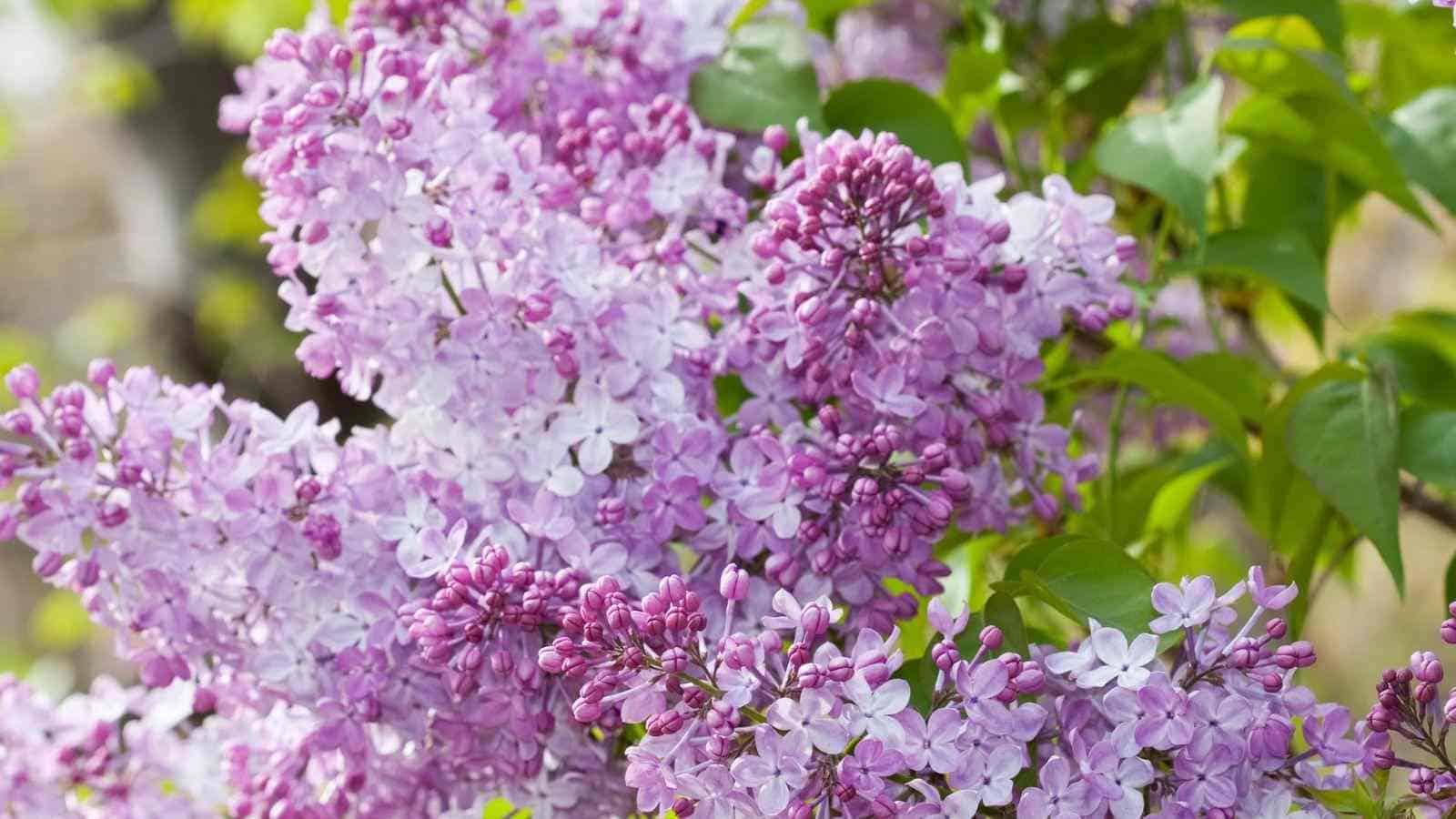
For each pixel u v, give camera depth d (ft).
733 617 2.73
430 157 2.74
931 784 2.60
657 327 2.76
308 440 2.79
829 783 2.58
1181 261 3.08
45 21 7.26
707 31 2.97
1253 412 3.06
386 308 2.76
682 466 2.72
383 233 2.73
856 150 2.68
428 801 2.84
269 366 7.50
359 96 2.75
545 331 2.74
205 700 2.86
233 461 2.77
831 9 3.27
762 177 2.85
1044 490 3.04
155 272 7.67
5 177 10.57
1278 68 3.07
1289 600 2.60
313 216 2.75
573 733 2.78
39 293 10.33
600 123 2.88
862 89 3.01
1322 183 3.21
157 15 7.16
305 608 2.76
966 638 2.71
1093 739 2.64
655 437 2.72
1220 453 3.17
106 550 2.78
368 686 2.74
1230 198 3.41
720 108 2.98
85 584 2.78
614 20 2.97
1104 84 3.36
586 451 2.72
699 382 2.78
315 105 2.73
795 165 2.77
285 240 2.80
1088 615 2.68
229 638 2.81
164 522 2.75
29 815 2.96
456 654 2.69
